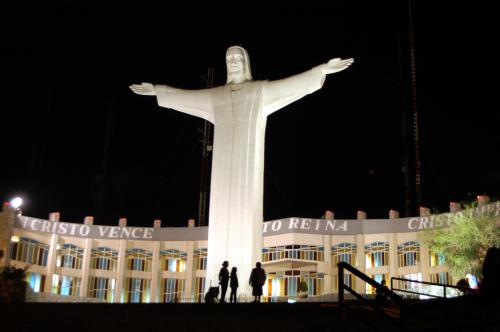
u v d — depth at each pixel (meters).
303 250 55.12
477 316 10.84
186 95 34.66
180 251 60.53
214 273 31.70
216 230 32.28
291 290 55.50
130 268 60.12
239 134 33.19
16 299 25.44
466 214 42.03
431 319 15.26
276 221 56.81
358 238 54.72
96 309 16.92
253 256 31.95
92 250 59.88
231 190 32.62
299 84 32.84
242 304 18.48
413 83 60.66
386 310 17.06
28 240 56.56
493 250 9.07
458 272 40.53
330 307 17.50
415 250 52.34
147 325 14.23
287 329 13.79
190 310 17.11
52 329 13.70
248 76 34.69
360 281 53.97
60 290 58.03
